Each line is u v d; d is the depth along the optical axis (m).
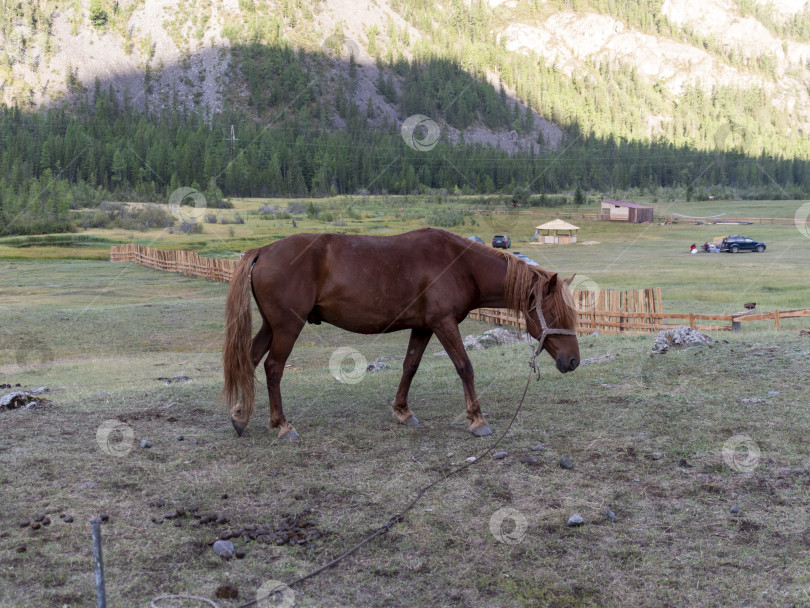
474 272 6.39
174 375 13.50
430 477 5.22
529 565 4.00
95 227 74.62
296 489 5.00
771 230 71.88
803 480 4.97
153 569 3.85
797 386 7.23
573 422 6.51
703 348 9.82
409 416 6.68
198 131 151.12
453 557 4.08
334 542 4.23
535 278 6.38
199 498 4.83
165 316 24.06
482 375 9.68
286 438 6.13
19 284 35.25
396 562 4.02
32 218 74.69
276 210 94.69
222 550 4.05
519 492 4.95
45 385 12.42
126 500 4.77
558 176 149.38
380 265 6.18
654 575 3.89
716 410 6.60
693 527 4.42
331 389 8.66
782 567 3.93
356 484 5.08
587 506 4.72
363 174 141.50
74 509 4.59
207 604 3.50
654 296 16.83
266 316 6.21
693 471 5.23
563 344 6.33
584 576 3.89
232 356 6.12
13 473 5.21
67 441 6.07
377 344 18.50
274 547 4.17
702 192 126.25
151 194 108.88
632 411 6.76
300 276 6.09
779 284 32.31
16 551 3.96
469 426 6.31
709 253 53.38
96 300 29.27
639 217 84.38
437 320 6.27
